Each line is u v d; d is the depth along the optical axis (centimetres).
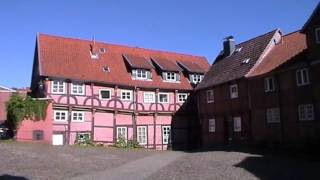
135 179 2103
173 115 4647
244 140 3669
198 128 4762
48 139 3691
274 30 3934
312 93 2980
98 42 4694
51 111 3756
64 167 2458
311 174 1942
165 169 2383
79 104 4050
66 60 4225
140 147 4300
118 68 4516
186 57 5291
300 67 3084
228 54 4419
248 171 2091
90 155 3059
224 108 3978
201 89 4344
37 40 4316
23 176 2111
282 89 3262
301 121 3067
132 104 4403
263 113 3450
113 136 4228
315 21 2914
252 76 3578
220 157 2703
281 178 1888
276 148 3219
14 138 3578
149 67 4603
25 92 4547
